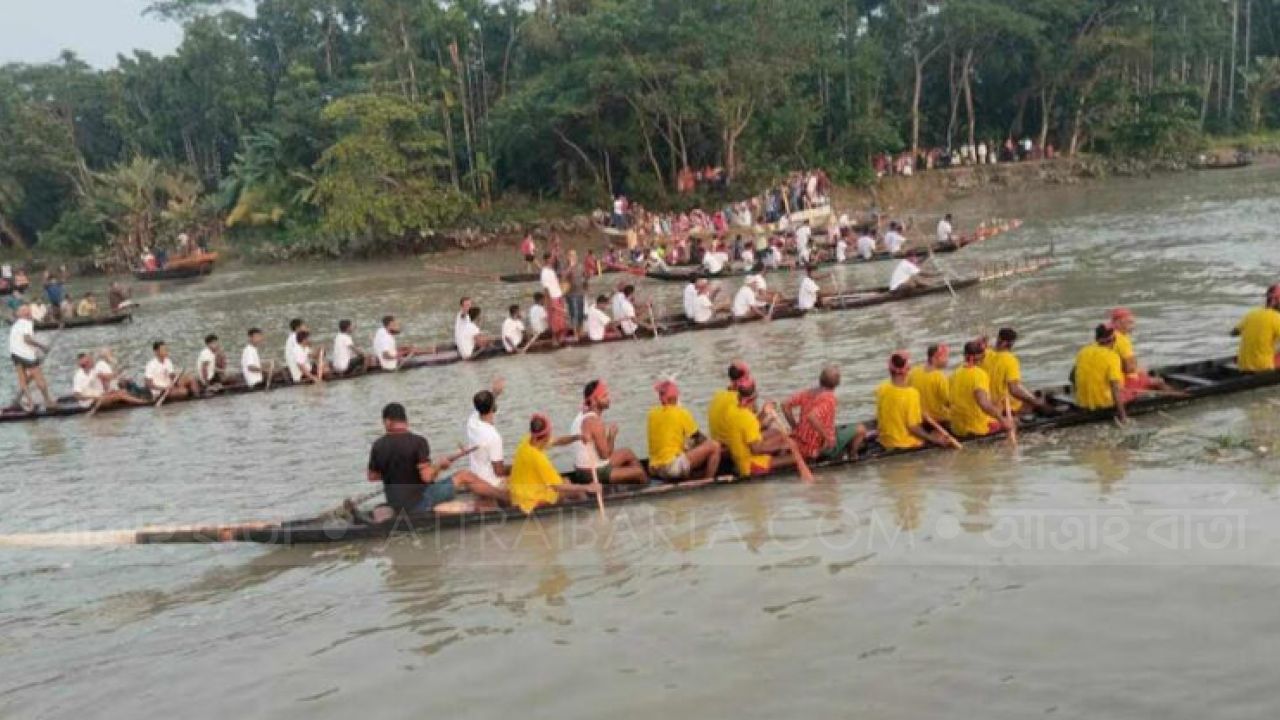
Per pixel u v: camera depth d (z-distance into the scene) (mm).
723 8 39594
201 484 11102
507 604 7191
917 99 49281
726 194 42656
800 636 6270
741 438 9227
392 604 7383
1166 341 13633
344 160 40188
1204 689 5250
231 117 55156
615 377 15109
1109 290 18375
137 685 6461
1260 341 10508
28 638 7324
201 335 25047
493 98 48781
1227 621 5918
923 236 33125
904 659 5859
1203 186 41219
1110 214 33719
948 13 45344
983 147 50375
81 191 52188
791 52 40688
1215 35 52406
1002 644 5922
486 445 8930
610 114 43188
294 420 14203
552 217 43312
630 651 6309
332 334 23234
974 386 9531
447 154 46250
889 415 9594
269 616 7383
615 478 9156
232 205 50031
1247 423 9555
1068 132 53062
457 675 6215
